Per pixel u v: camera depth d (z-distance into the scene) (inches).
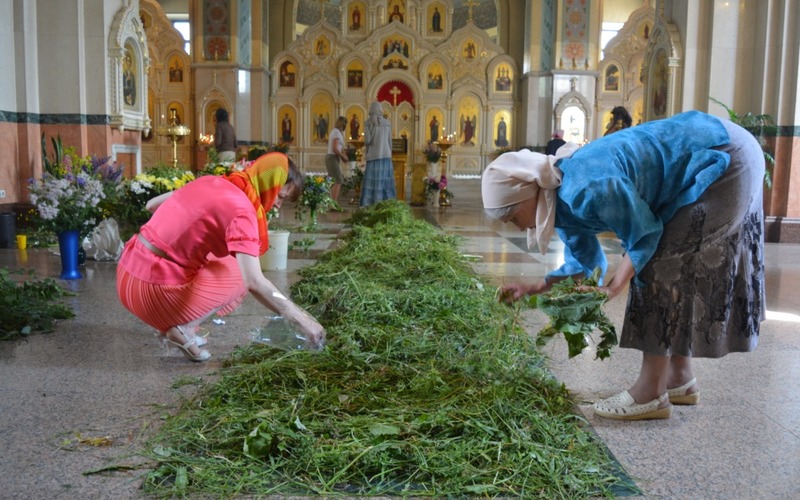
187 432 106.1
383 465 94.5
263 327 170.9
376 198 525.0
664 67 421.1
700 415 120.2
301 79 861.8
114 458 100.2
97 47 413.1
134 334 167.3
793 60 377.1
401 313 167.5
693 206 105.4
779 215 384.8
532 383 125.0
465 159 861.8
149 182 281.7
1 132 374.0
